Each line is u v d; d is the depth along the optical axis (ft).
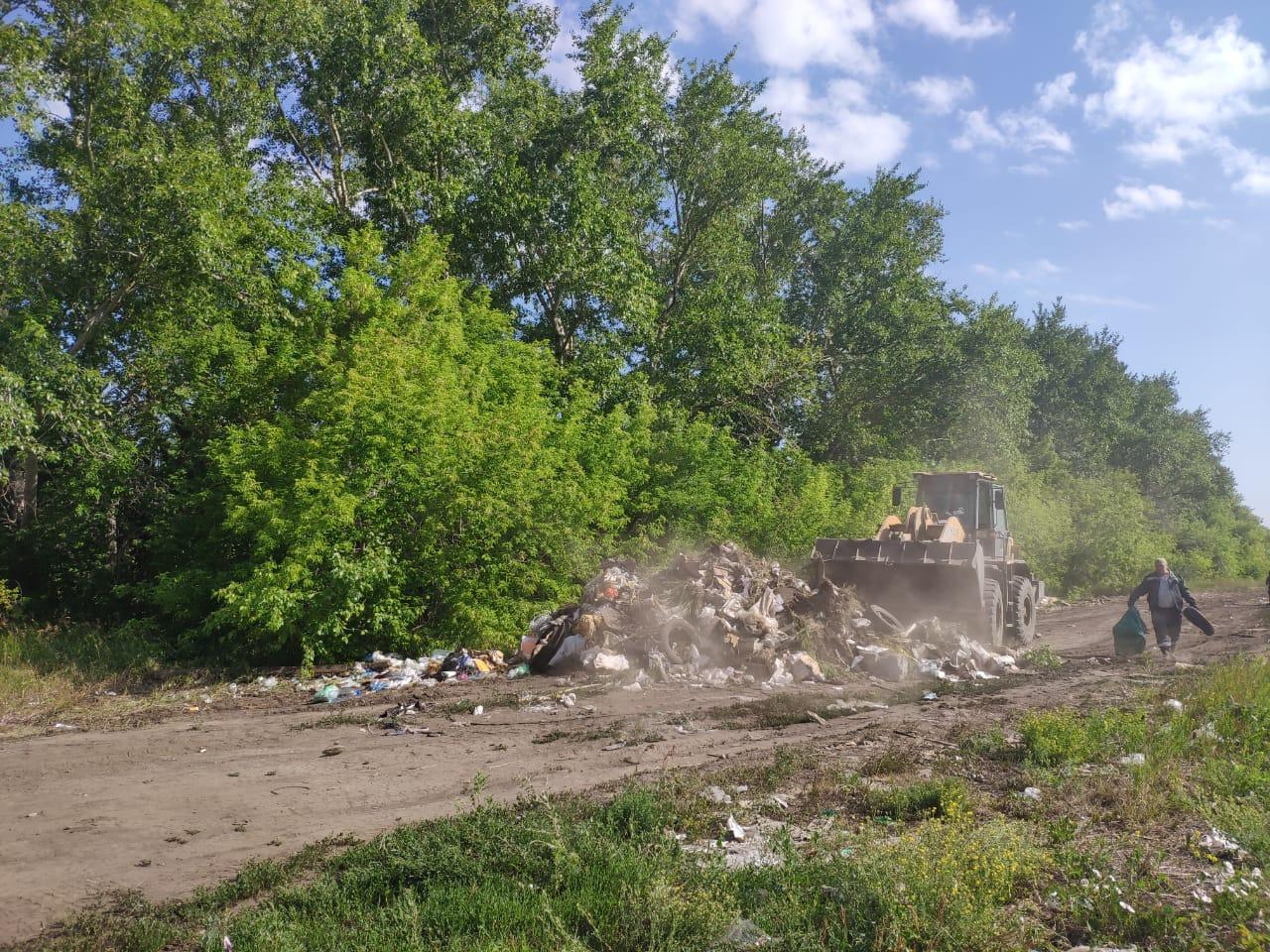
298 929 13.46
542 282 79.77
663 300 98.32
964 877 14.52
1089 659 45.80
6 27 47.73
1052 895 14.88
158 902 15.40
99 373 52.06
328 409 45.09
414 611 43.52
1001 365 110.83
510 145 83.66
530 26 87.81
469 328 63.98
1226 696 30.09
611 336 82.23
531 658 39.63
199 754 26.25
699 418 78.79
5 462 54.75
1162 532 140.26
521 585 46.70
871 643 40.75
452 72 85.10
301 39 69.10
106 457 50.21
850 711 31.68
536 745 26.91
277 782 23.06
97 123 56.44
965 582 44.32
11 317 48.37
